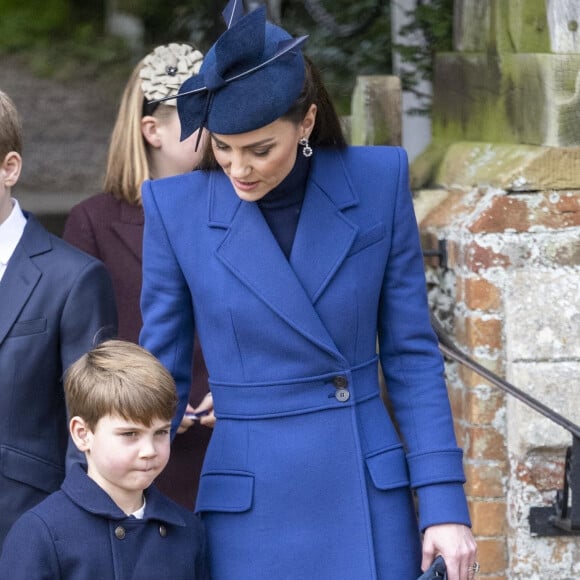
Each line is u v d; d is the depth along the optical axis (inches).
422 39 724.7
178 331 420.2
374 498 400.5
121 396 382.6
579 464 519.8
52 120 1499.8
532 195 564.7
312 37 800.9
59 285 440.1
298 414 399.2
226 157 382.6
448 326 597.0
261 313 398.9
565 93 561.0
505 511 577.6
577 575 567.2
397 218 413.1
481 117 636.7
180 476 527.2
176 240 412.2
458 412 592.4
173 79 545.3
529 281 561.3
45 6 1642.5
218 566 402.9
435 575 388.5
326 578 393.4
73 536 383.9
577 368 556.4
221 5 963.3
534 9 590.9
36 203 1291.8
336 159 412.8
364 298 405.1
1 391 429.7
